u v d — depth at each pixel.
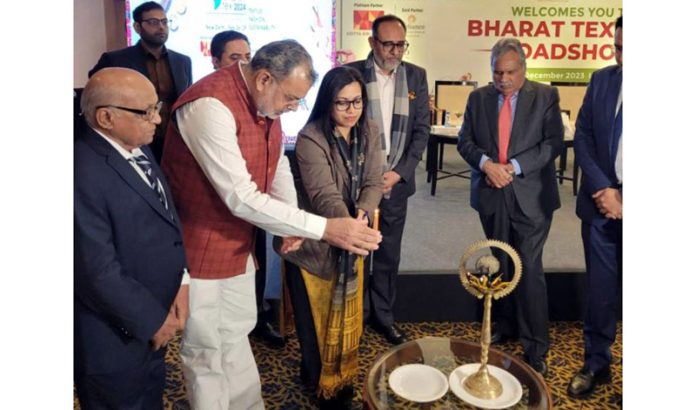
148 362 1.47
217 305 1.73
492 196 2.38
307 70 1.48
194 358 1.75
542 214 2.33
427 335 2.79
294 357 2.53
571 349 2.64
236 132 1.54
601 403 2.20
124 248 1.34
